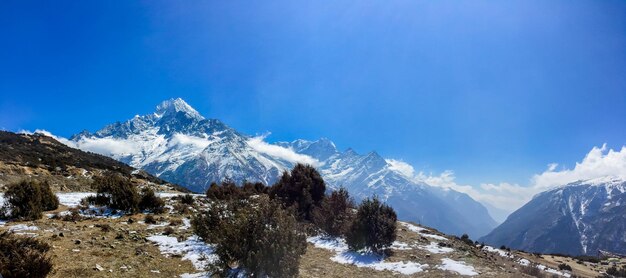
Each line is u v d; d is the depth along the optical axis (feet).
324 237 69.56
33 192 62.34
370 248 59.00
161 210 79.25
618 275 75.25
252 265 36.27
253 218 38.65
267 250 36.50
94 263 37.76
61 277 32.73
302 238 42.24
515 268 56.95
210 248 48.34
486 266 53.11
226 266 37.91
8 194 61.21
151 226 62.44
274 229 37.96
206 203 96.68
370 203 62.44
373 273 47.85
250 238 37.50
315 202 87.81
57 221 59.31
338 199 73.77
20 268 29.17
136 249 45.21
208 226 50.37
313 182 90.58
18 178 102.63
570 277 57.21
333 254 57.21
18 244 32.55
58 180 114.52
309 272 45.03
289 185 89.45
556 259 101.14
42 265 30.71
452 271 48.93
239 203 56.34
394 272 48.70
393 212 75.97
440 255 59.26
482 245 86.48
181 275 38.27
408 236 75.25
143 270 37.99
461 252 63.31
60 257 38.09
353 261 53.36
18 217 58.75
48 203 70.18
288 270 36.91
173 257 44.27
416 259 55.67
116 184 78.74
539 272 53.31
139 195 81.15
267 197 42.19
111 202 77.87
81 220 62.54
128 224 62.23
